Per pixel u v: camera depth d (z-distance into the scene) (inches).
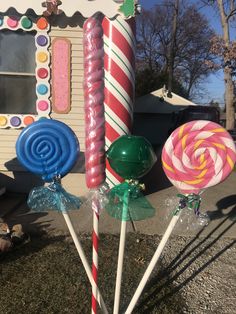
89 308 146.3
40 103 281.4
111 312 144.0
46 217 240.5
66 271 171.0
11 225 223.9
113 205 126.0
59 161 129.3
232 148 116.0
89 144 117.7
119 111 254.8
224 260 189.0
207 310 148.8
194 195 122.0
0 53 280.8
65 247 194.4
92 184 119.0
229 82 1171.9
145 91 1632.6
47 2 233.0
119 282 128.0
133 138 120.9
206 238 214.2
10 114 283.9
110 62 252.7
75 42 278.1
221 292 161.3
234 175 402.9
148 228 225.6
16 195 288.8
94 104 116.1
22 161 129.0
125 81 254.2
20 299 150.8
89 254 186.9
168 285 164.4
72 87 281.4
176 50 1852.9
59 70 279.1
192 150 117.3
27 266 174.9
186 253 195.2
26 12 248.5
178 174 119.3
